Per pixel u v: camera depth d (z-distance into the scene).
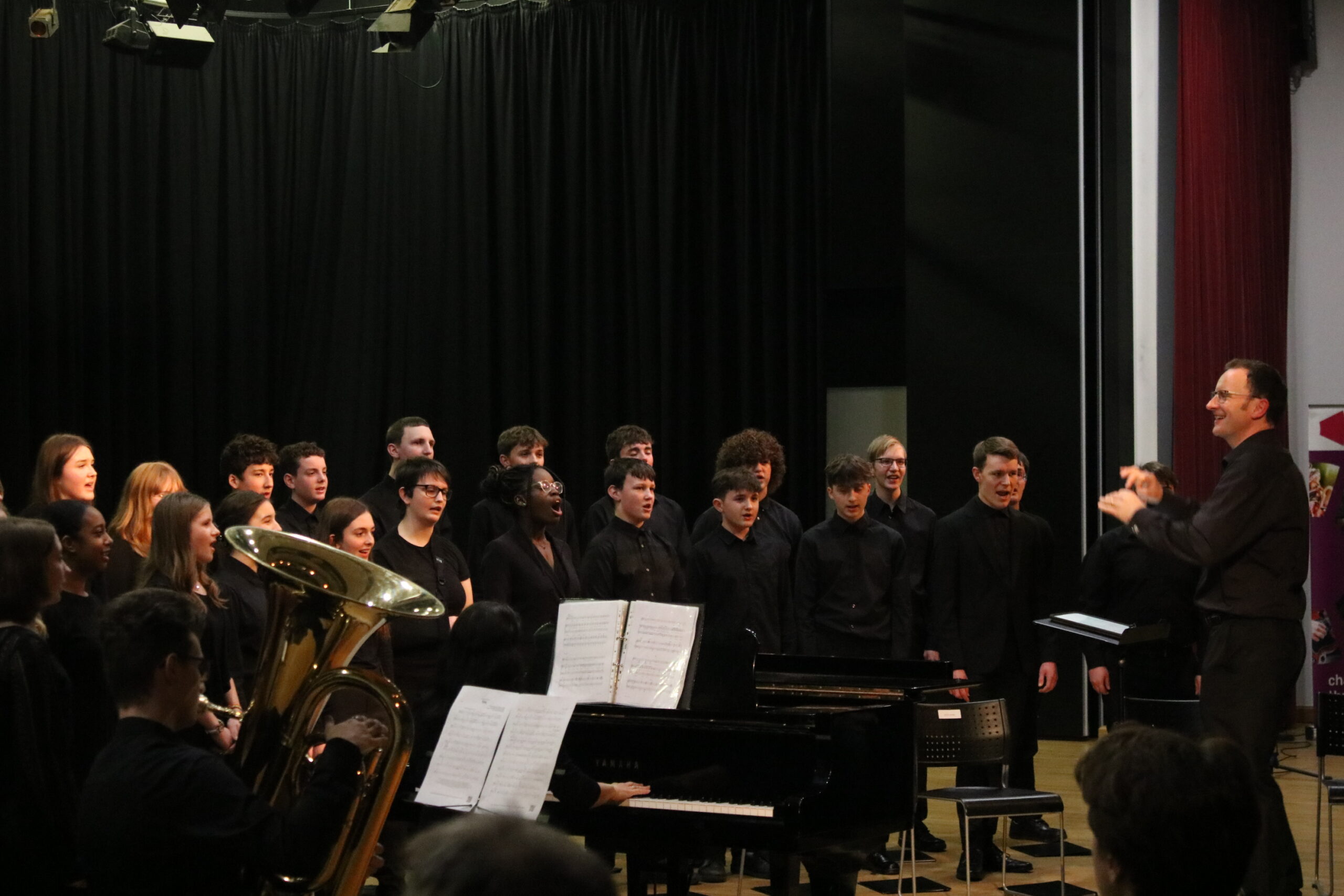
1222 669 4.11
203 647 3.96
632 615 3.88
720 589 5.34
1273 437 4.15
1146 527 4.11
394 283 9.30
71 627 3.51
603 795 3.60
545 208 9.06
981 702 4.70
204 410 9.25
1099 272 8.08
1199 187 8.04
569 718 3.28
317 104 9.38
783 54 8.63
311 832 2.49
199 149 9.24
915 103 8.13
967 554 5.59
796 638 5.44
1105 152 8.10
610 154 9.01
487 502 6.14
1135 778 1.74
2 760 2.90
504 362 9.16
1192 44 8.02
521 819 1.24
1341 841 5.61
